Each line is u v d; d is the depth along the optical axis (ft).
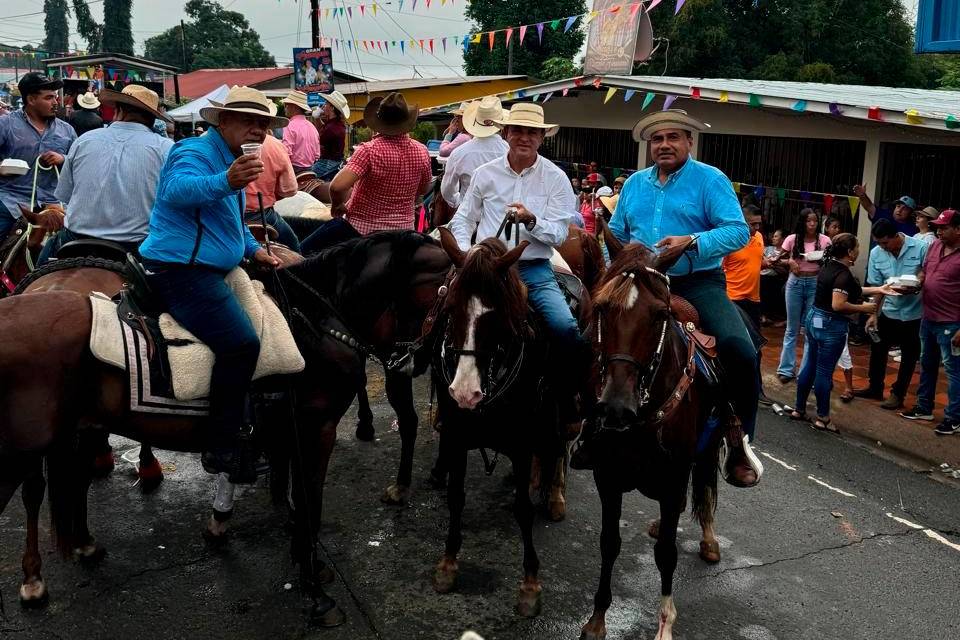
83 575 14.78
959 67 78.64
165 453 20.29
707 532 15.92
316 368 13.88
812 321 24.08
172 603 14.03
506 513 17.80
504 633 13.51
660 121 14.53
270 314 13.42
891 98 33.50
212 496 18.11
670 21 64.90
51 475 13.12
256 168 11.66
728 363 13.99
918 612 14.57
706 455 14.83
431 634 13.43
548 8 90.27
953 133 30.45
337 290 14.25
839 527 17.85
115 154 15.78
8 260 20.12
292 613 13.85
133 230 16.05
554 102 51.34
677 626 13.88
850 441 23.61
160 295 12.87
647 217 15.01
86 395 12.28
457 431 13.75
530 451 13.84
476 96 79.77
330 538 16.46
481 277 12.06
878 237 25.44
